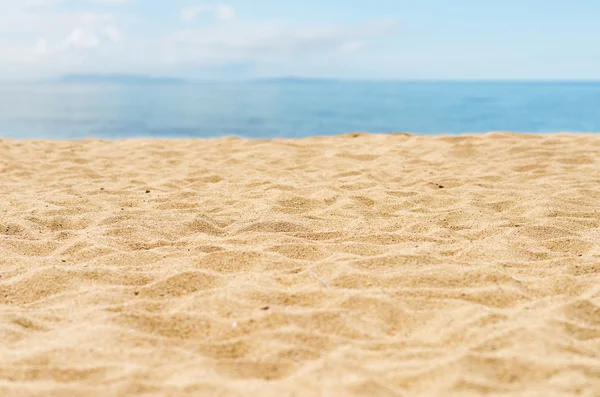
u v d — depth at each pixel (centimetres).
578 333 195
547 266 268
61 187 473
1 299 236
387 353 183
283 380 166
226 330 204
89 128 2053
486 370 167
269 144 708
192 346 193
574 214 363
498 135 696
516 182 471
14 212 371
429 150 638
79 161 607
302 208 400
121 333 198
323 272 262
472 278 248
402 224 351
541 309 215
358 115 2888
